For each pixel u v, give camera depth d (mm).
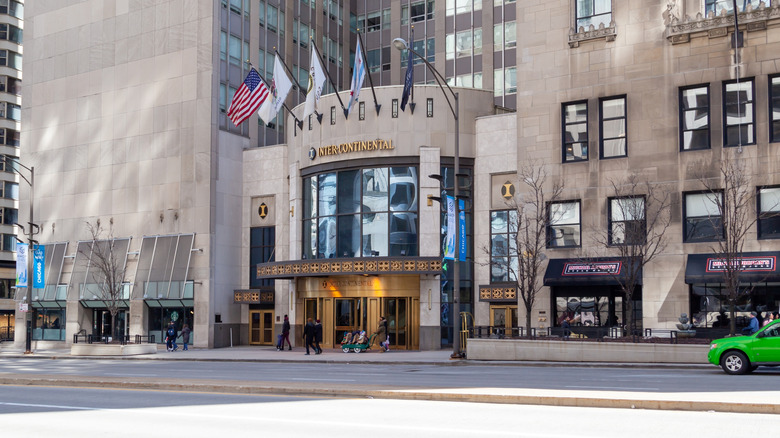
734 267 33094
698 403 15078
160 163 57500
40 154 64375
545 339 35281
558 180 41531
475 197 47125
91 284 59031
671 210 38344
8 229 86562
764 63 36906
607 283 38969
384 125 47312
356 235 47625
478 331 41938
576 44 41531
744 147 37031
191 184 55719
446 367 33062
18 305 63562
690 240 37969
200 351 49875
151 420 14352
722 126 37656
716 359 26016
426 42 68000
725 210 35312
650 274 38531
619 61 40375
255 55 60000
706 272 36281
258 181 56625
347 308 48500
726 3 38281
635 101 39750
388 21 70750
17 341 63500
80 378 23219
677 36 38875
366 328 47438
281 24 62875
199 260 54531
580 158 41312
